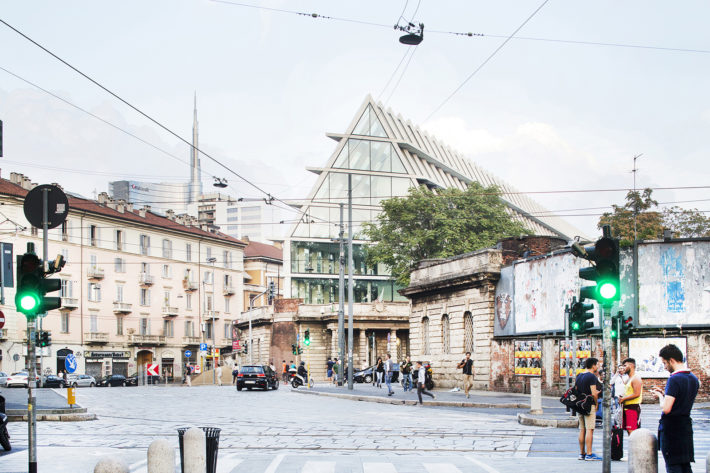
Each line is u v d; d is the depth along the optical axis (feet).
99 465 30.30
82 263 261.44
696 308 104.99
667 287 106.32
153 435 67.51
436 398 116.98
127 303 277.03
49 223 63.87
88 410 97.96
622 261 108.47
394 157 276.00
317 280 271.49
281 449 57.98
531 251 141.49
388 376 127.34
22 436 66.28
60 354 251.60
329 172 274.77
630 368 49.39
